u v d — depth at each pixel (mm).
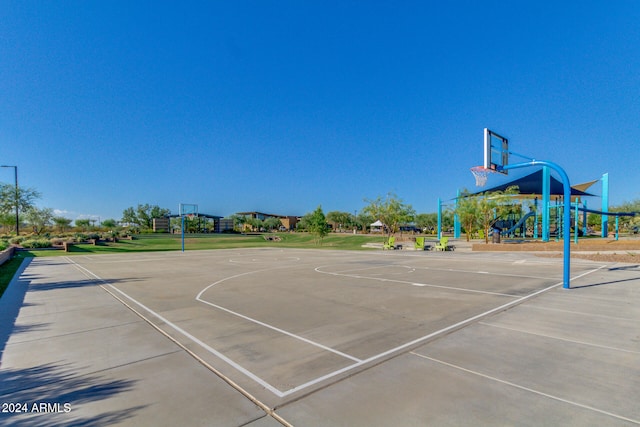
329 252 27828
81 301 8625
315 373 4145
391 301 8359
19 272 15023
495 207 31953
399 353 4781
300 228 79812
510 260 19094
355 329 5992
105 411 3295
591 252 23062
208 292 9820
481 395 3543
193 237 54531
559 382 3828
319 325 6270
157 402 3469
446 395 3553
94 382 3938
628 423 3012
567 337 5414
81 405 3414
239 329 6047
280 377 4043
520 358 4547
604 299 8383
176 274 14070
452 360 4504
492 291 9586
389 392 3637
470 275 13055
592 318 6590
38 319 6828
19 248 29578
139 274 14109
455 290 9805
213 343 5301
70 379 4020
